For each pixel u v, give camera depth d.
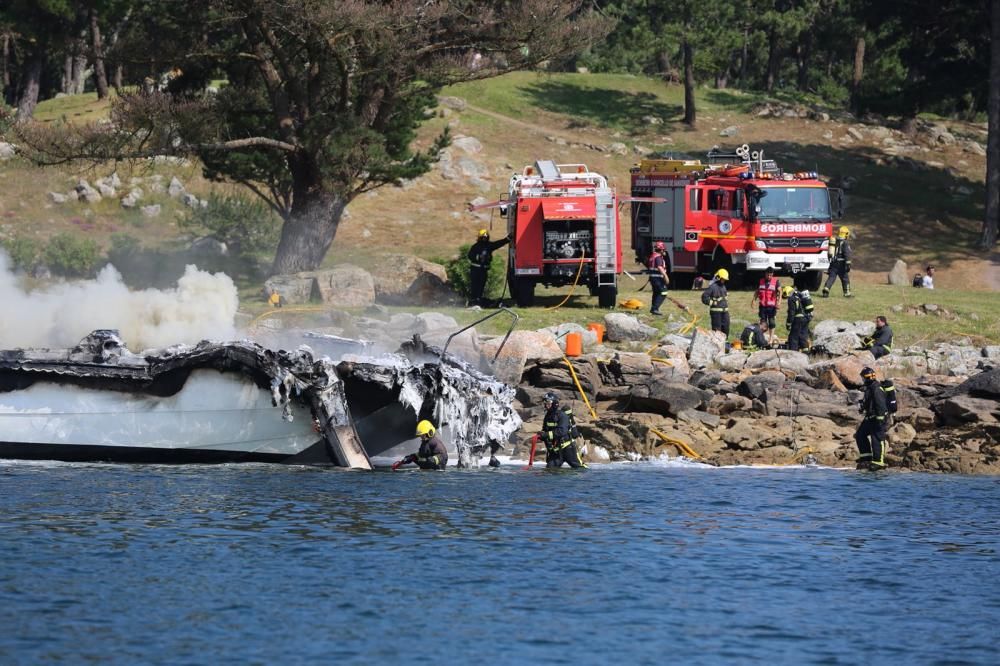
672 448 100.75
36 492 76.88
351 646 47.12
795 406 108.75
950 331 135.88
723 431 103.94
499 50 157.75
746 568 60.31
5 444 91.12
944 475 91.69
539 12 150.38
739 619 51.78
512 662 45.72
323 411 88.44
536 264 141.50
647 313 139.62
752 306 143.38
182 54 160.88
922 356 123.94
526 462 97.12
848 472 93.12
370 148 154.62
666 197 164.00
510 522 70.00
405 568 58.69
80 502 73.56
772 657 46.97
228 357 87.69
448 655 46.31
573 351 117.38
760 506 76.94
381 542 64.06
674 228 162.75
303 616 50.78
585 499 78.19
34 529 65.31
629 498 78.94
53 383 90.12
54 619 49.69
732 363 119.50
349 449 90.00
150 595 53.31
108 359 91.00
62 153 146.50
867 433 95.00
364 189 167.12
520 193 141.38
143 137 151.38
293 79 160.62
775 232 155.88
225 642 47.28
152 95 145.75
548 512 73.25
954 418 103.88
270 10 145.38
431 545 63.50
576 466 93.94
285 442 91.00
